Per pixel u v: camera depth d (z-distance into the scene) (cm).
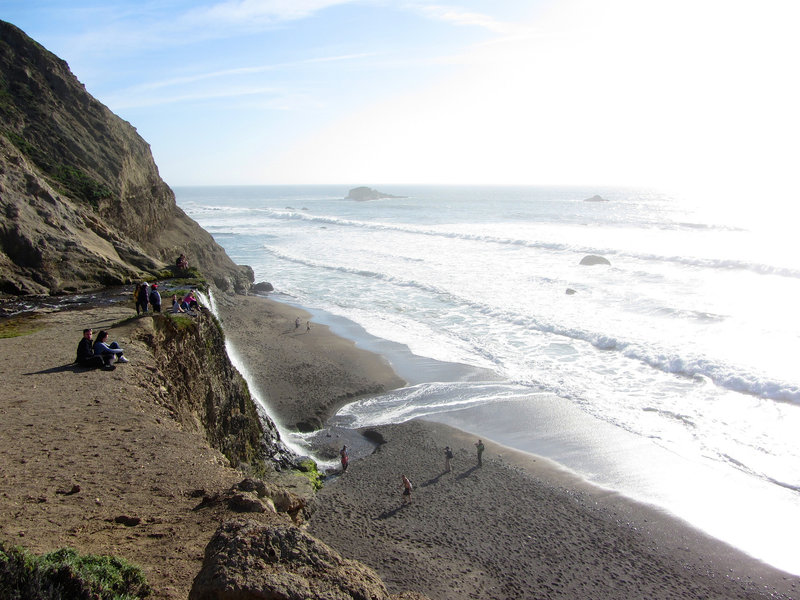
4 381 1491
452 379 3297
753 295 4669
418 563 1731
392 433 2703
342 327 4409
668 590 1650
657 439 2494
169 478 996
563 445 2514
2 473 955
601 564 1766
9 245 2756
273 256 8194
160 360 1806
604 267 6162
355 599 431
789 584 1672
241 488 921
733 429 2527
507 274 6028
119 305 2469
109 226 3688
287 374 3375
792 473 2188
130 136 5091
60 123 4253
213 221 14312
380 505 2105
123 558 640
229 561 433
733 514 1991
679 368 3206
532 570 1727
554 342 3819
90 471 998
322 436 2717
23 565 443
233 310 4797
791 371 3030
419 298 5228
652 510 2036
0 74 4153
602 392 2991
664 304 4441
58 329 2041
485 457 2455
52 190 3306
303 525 991
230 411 2211
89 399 1383
